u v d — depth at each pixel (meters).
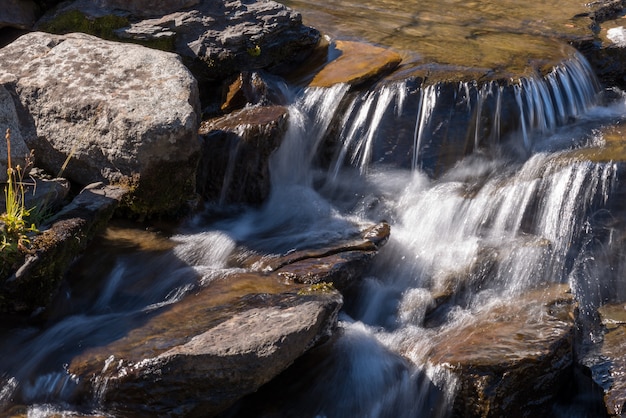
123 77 5.72
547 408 4.88
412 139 6.44
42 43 6.05
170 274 5.15
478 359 4.74
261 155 6.02
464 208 5.99
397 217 6.09
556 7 8.33
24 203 5.05
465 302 5.47
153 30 6.67
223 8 6.93
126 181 5.46
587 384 4.96
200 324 4.61
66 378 4.34
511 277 5.56
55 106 5.60
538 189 5.93
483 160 6.39
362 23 7.76
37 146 5.66
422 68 6.74
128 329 4.63
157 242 5.44
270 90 6.50
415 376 4.84
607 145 6.30
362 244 5.51
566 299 5.33
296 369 4.78
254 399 4.65
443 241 5.86
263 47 6.74
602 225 5.74
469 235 5.88
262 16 6.88
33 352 4.52
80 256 5.13
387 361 4.90
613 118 6.82
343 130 6.52
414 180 6.32
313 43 7.04
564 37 7.53
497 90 6.50
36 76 5.77
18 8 6.98
